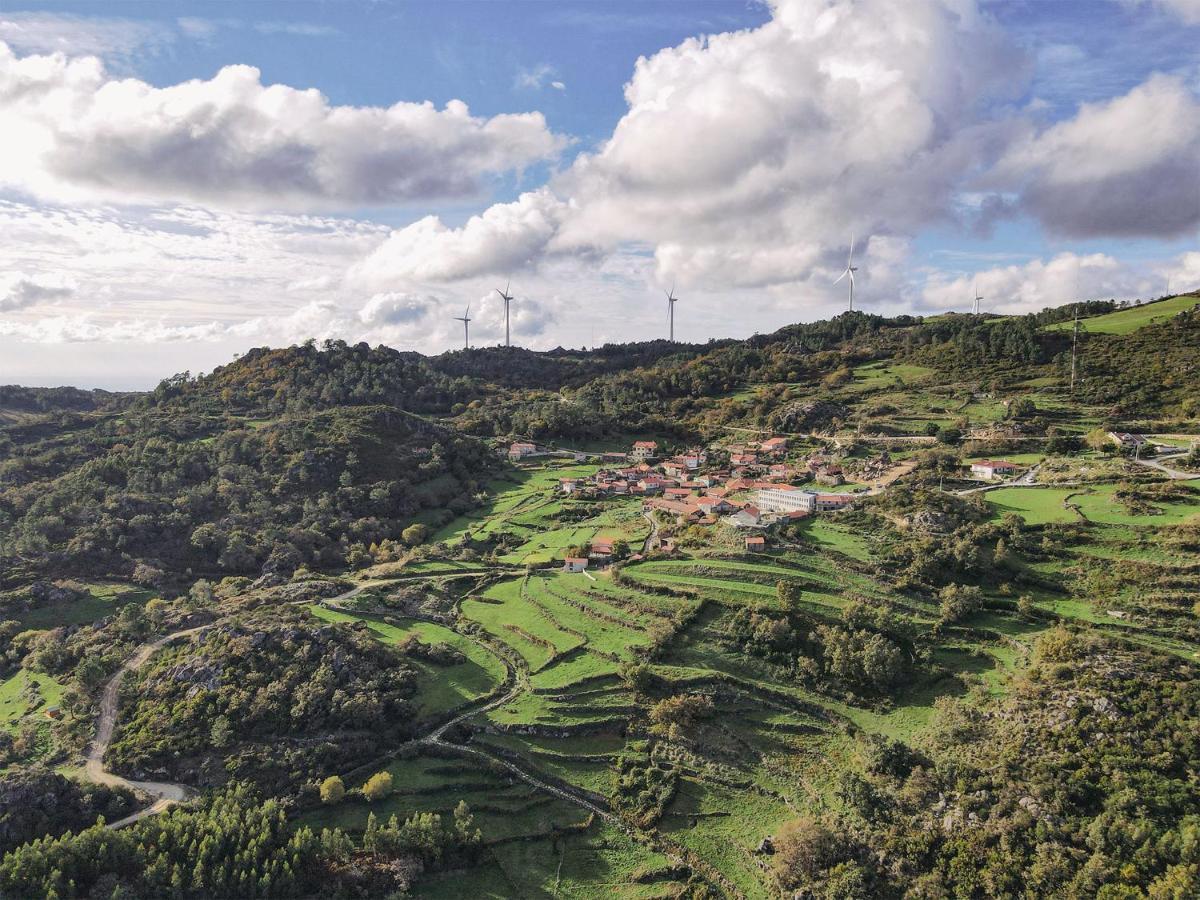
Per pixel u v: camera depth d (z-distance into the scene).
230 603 149.62
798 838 92.12
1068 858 82.75
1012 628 125.31
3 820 90.00
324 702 113.75
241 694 112.62
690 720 115.44
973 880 83.88
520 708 119.06
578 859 96.62
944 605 129.50
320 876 90.25
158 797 98.50
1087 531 144.62
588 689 121.81
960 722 106.00
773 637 126.56
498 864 95.56
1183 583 123.44
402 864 91.75
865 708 116.06
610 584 152.25
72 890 81.62
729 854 96.44
